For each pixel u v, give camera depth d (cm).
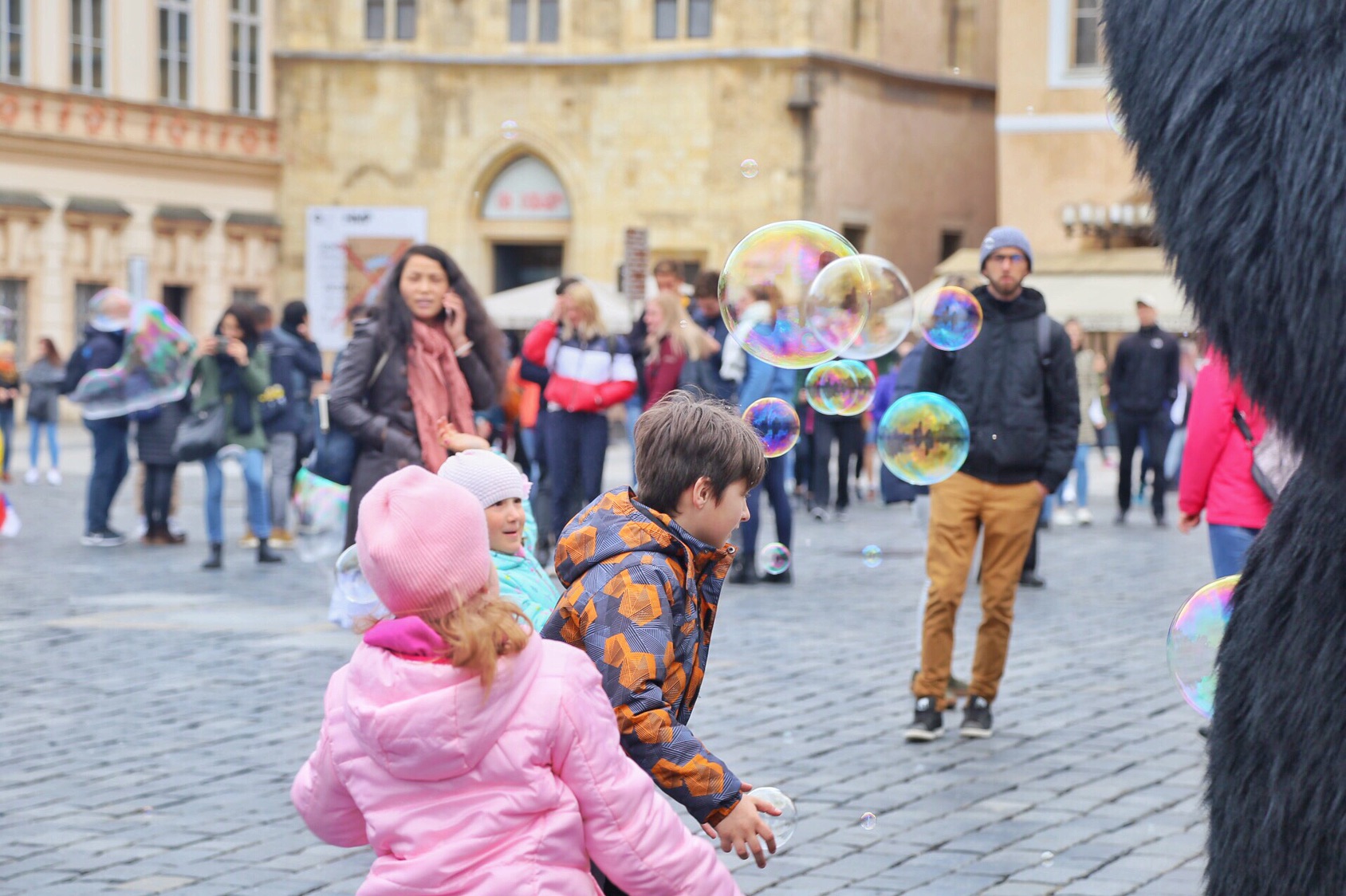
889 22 3766
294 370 1505
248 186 3750
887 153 3781
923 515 937
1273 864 263
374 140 3778
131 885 509
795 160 3569
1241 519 686
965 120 3953
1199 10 225
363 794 293
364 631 320
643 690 320
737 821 321
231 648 940
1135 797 618
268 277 3791
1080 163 3139
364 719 287
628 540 332
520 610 294
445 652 286
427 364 730
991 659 721
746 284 640
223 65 3681
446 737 283
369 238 3781
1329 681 254
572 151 3722
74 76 3409
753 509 1246
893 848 552
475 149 3766
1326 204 214
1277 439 231
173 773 650
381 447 724
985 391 714
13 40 3300
